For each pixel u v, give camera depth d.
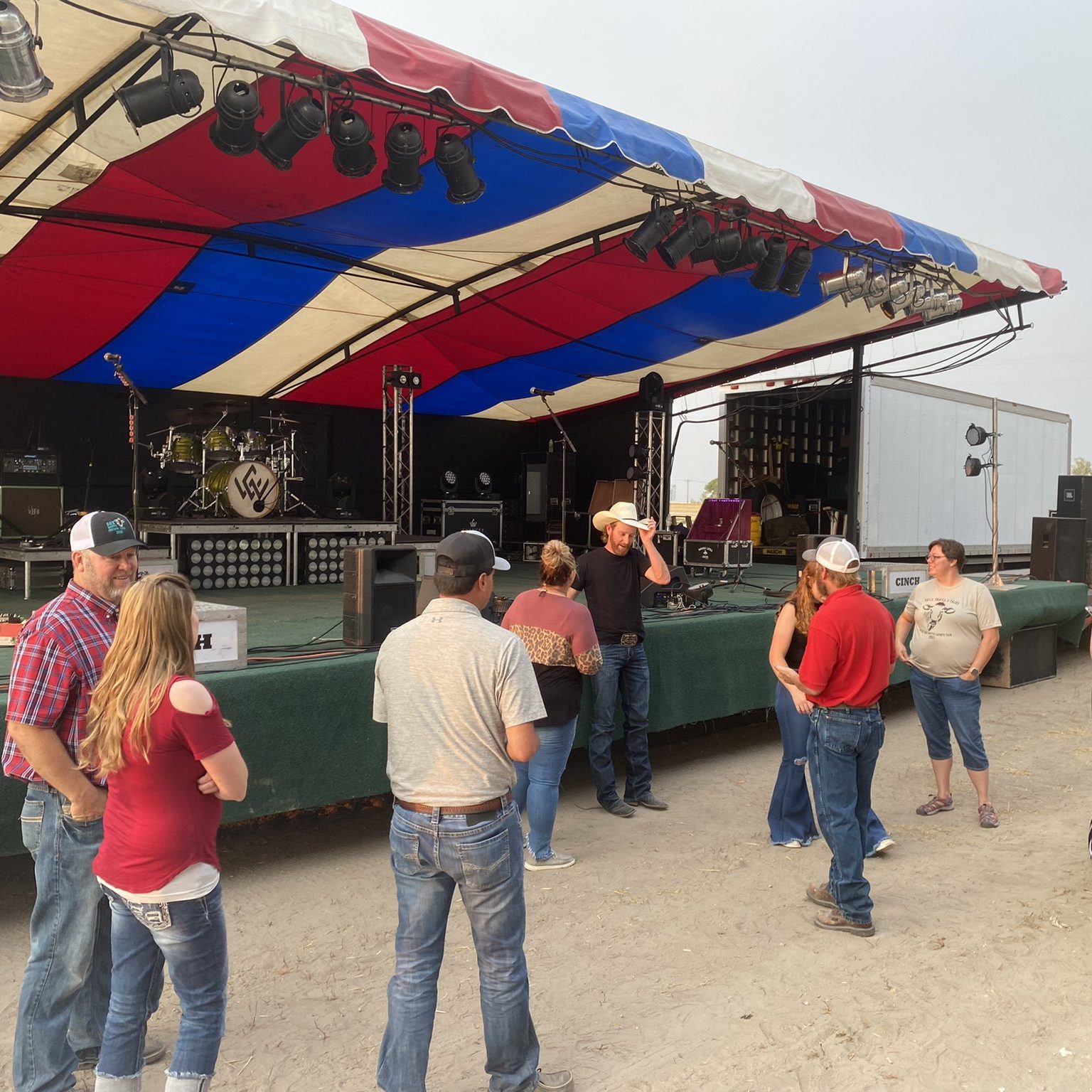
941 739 5.29
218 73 4.97
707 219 6.76
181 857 2.09
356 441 13.66
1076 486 11.15
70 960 2.38
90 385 11.37
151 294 8.65
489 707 2.36
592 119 5.01
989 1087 2.65
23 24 3.67
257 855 4.70
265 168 6.00
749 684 6.65
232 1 3.70
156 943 2.21
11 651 4.60
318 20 3.97
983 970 3.39
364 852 4.74
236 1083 2.70
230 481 9.62
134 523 7.96
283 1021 3.06
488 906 2.40
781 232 6.95
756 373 12.12
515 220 7.08
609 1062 2.78
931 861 4.57
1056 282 9.04
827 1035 2.93
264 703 4.15
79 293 8.51
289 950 3.61
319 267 8.23
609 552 5.15
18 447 10.89
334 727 4.41
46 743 2.24
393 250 7.83
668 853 4.70
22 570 7.76
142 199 6.54
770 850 4.75
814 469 14.20
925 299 8.32
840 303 9.29
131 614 2.11
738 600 7.73
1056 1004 3.13
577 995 3.22
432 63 4.36
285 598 7.93
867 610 3.63
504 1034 2.44
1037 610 9.15
